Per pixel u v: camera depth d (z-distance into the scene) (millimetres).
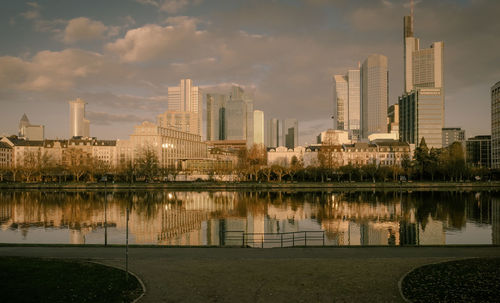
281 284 26500
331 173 182625
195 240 57781
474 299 23203
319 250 38281
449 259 33375
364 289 25344
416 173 188750
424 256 35156
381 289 25328
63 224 72562
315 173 178875
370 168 178875
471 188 155000
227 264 32062
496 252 37188
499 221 74375
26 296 23344
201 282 26891
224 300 23375
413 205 99938
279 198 120000
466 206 97125
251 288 25641
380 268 30562
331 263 32344
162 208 96250
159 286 25906
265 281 27188
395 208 94125
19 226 70375
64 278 27031
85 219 78562
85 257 34562
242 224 72688
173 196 128125
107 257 34688
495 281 26484
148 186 158750
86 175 194625
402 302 22938
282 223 73375
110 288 25125
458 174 175500
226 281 27156
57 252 37031
